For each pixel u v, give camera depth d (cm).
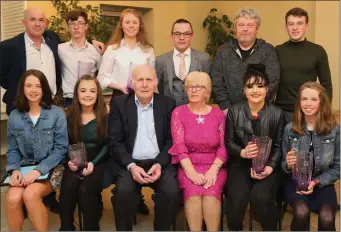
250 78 259
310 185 239
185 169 261
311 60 291
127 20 314
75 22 325
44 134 274
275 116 263
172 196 254
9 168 266
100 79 319
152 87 270
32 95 269
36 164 276
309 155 237
